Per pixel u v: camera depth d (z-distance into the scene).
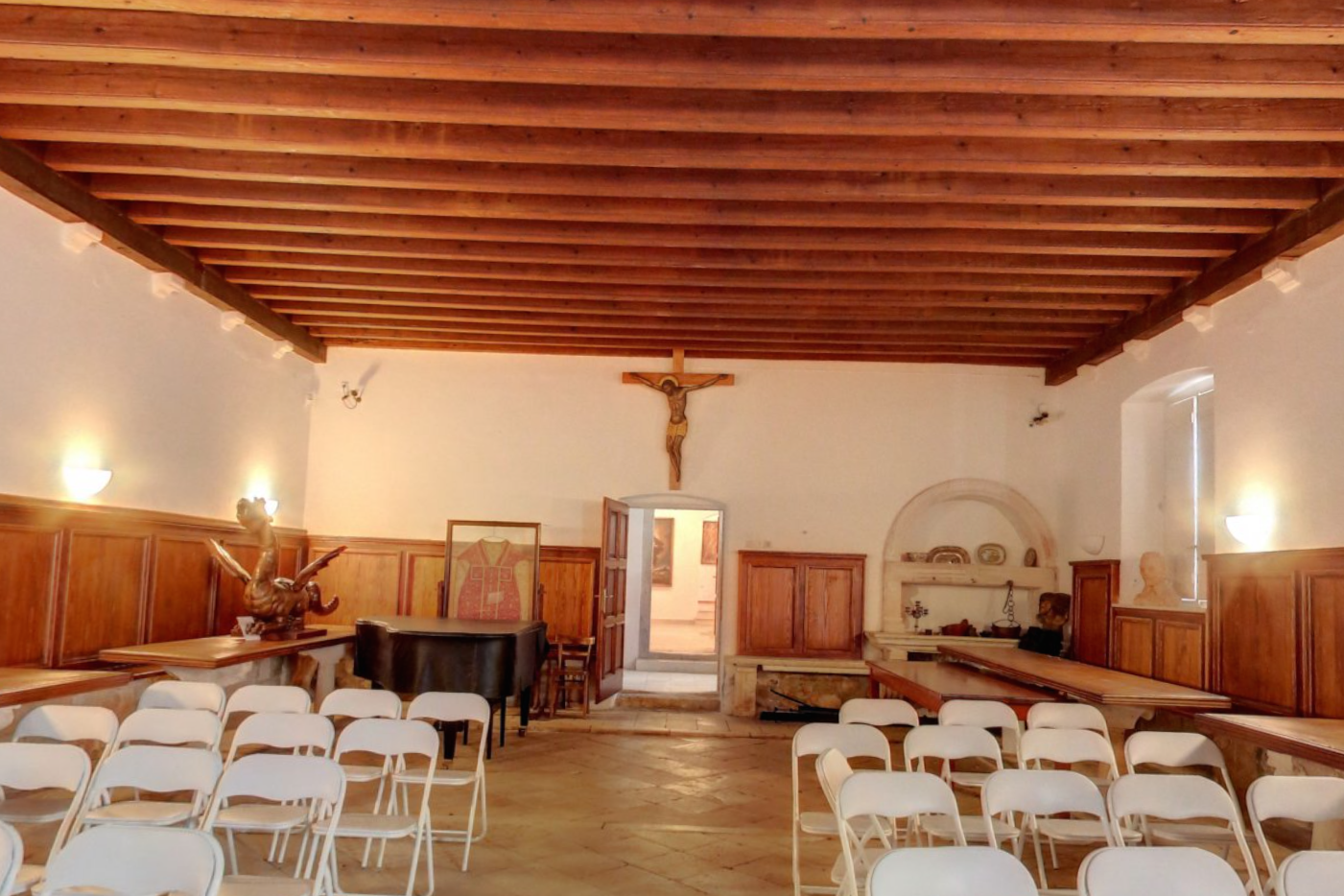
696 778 7.82
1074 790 4.26
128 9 4.73
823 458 11.23
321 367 11.28
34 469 6.71
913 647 10.68
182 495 8.64
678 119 5.48
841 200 6.68
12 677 5.94
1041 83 4.95
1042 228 6.91
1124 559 9.44
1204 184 6.34
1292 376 6.89
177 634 8.59
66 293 6.98
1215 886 3.13
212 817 4.16
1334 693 6.30
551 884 5.17
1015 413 11.19
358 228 7.41
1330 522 6.44
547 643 10.13
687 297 8.87
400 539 11.08
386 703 5.85
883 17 4.47
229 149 6.06
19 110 5.87
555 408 11.30
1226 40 4.53
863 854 4.20
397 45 4.99
